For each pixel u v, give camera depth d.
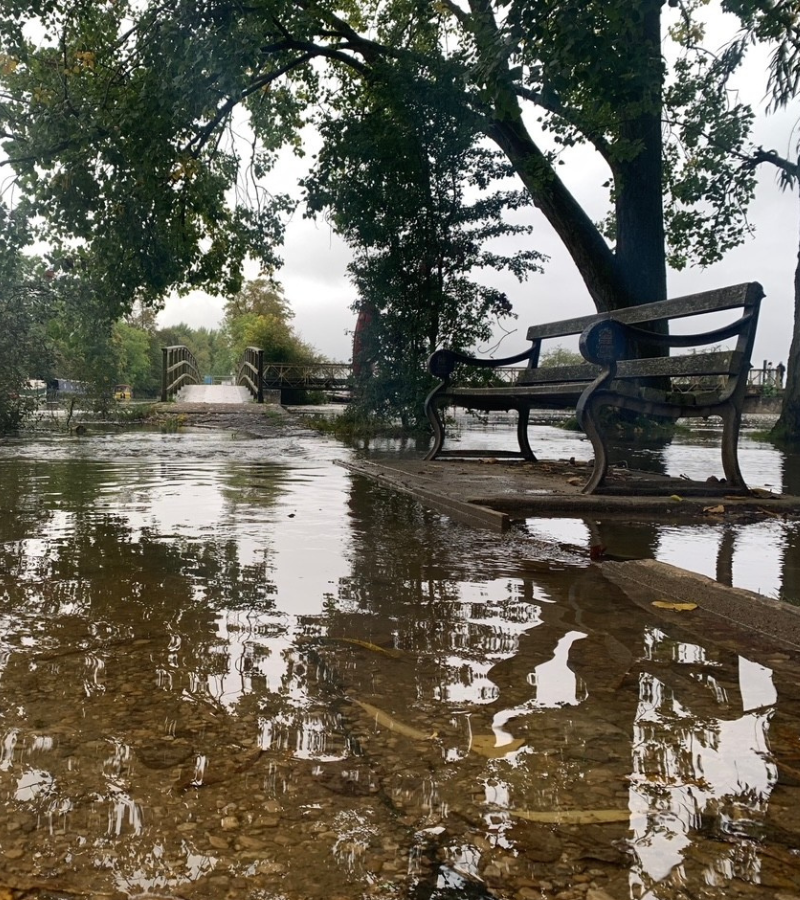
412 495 4.75
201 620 2.04
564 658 1.77
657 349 12.59
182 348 34.31
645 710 1.47
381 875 0.95
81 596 2.29
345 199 11.59
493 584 2.50
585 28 7.48
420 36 12.59
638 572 2.59
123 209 10.89
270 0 10.64
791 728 1.39
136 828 1.05
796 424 11.80
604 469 4.41
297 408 24.06
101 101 10.85
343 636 1.92
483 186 11.86
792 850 1.01
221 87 10.95
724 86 14.30
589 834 1.04
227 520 3.77
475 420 18.19
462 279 11.90
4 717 1.41
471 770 1.22
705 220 16.36
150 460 7.21
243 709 1.46
